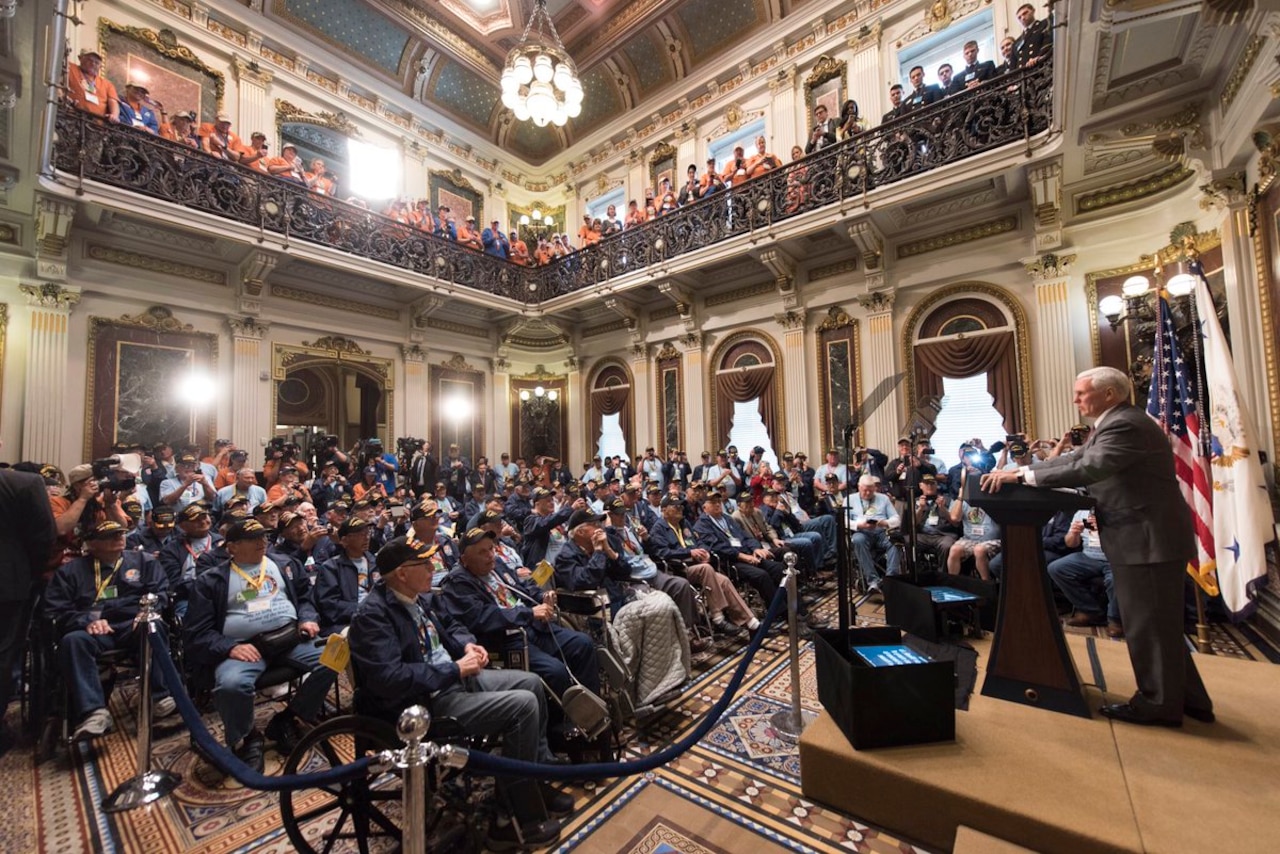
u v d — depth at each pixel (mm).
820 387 9172
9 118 4648
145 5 8461
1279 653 3809
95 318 7438
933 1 8664
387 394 10766
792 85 10156
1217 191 5008
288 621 3346
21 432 6785
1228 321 5172
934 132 7105
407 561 2463
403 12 10625
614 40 11328
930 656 2654
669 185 11141
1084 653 3154
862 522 5871
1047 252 7055
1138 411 2365
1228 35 4035
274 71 9883
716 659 4219
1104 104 5016
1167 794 1902
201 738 1838
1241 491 3938
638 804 2527
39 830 2467
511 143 13758
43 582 2945
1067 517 5070
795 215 8438
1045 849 1819
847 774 2297
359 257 9312
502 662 2918
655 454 10422
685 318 10758
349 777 1591
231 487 6273
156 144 7234
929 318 8188
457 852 2229
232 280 8797
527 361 13453
